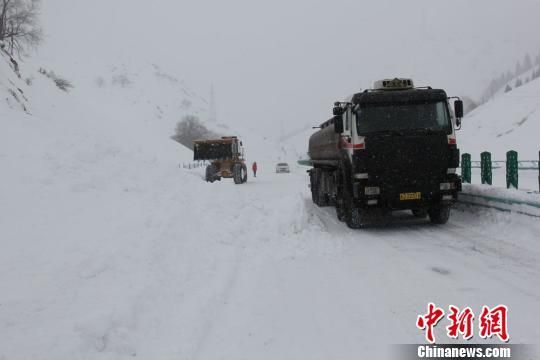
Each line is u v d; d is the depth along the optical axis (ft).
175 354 13.32
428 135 32.68
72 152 32.12
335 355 13.56
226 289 19.56
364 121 32.99
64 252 18.22
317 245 28.71
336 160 40.16
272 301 18.25
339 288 19.88
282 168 180.04
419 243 28.96
